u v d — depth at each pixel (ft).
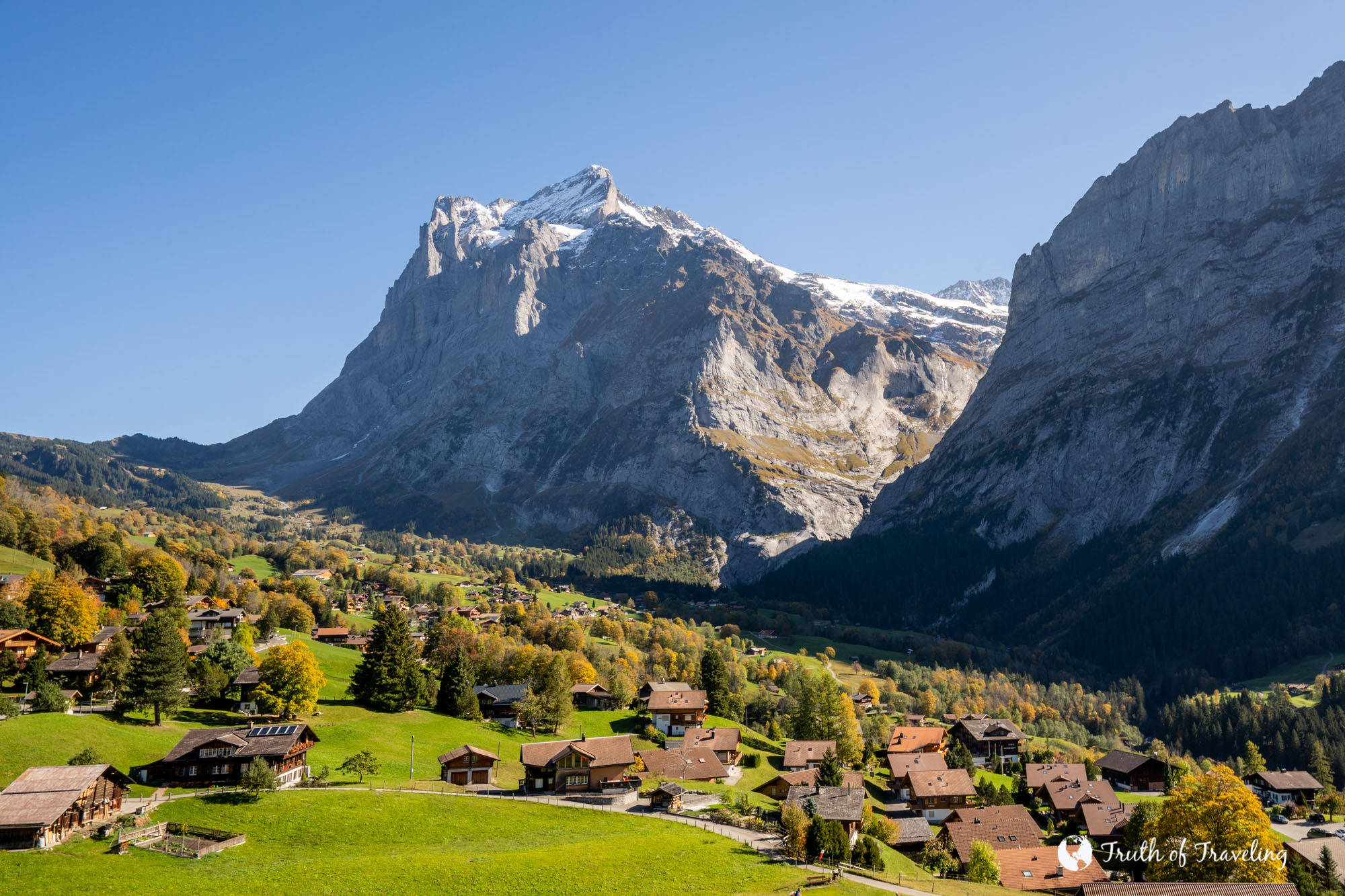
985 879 344.69
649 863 282.36
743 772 476.54
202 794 317.22
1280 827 482.69
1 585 554.46
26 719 350.23
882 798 471.21
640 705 599.16
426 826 307.78
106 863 251.80
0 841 258.37
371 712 486.79
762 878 277.44
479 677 622.54
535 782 385.09
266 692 437.17
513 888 256.11
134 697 392.88
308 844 282.77
